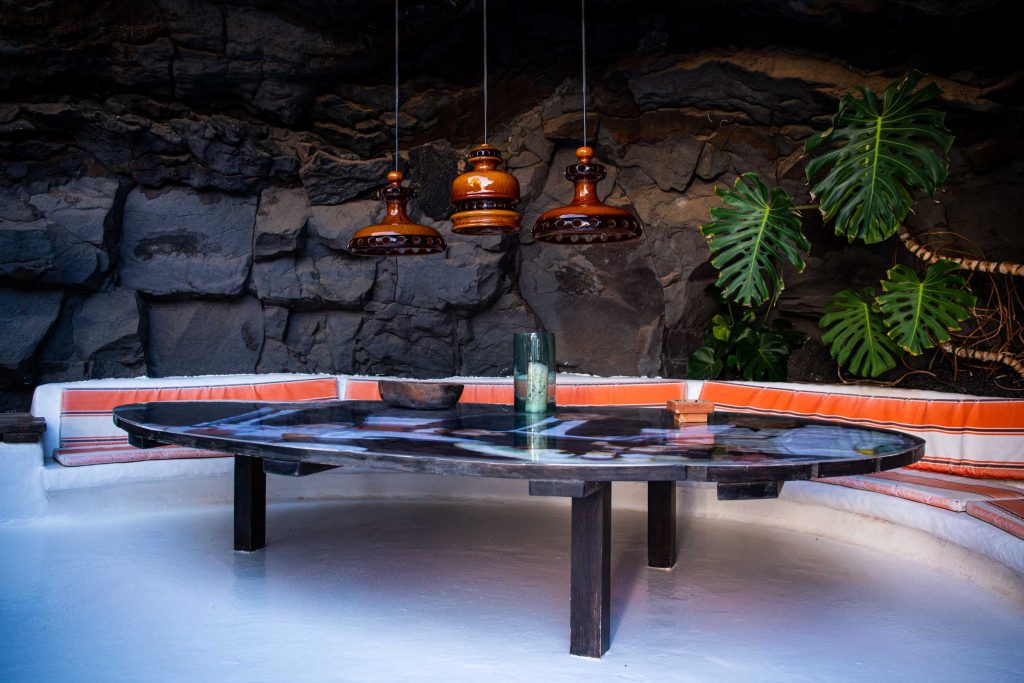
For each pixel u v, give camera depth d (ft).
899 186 12.82
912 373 15.03
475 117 16.96
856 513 10.57
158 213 16.11
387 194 9.43
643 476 5.90
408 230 9.09
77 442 12.05
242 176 16.37
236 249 16.42
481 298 16.29
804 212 15.64
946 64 14.93
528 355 9.11
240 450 7.00
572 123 16.38
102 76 15.56
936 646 7.02
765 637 7.23
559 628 7.45
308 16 15.51
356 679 6.32
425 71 16.93
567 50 16.55
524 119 16.80
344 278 16.48
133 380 13.43
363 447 6.63
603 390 12.92
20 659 6.65
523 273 16.90
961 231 14.84
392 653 6.84
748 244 13.75
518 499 13.14
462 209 8.64
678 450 6.58
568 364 16.66
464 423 8.23
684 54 15.88
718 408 12.48
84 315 15.51
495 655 6.81
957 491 9.43
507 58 16.79
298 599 8.25
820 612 7.89
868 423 11.05
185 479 12.50
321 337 16.98
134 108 15.97
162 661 6.64
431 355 16.84
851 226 13.19
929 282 12.86
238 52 15.72
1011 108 14.42
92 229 15.26
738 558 9.81
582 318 16.58
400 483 13.43
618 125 16.42
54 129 15.44
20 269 14.66
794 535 10.97
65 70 15.33
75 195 15.44
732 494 6.43
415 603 8.14
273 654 6.81
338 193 16.56
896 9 13.98
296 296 16.52
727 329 15.26
